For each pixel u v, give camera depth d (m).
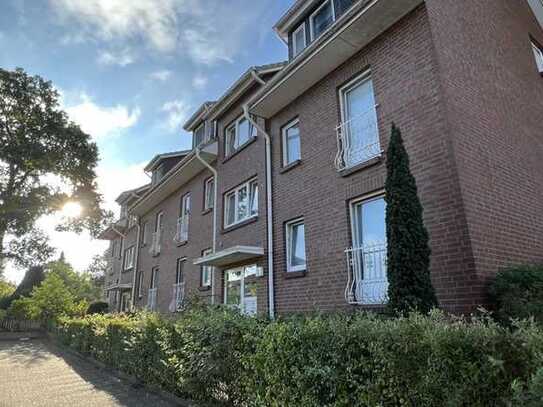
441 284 5.62
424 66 6.58
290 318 4.34
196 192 15.23
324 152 8.48
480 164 6.23
